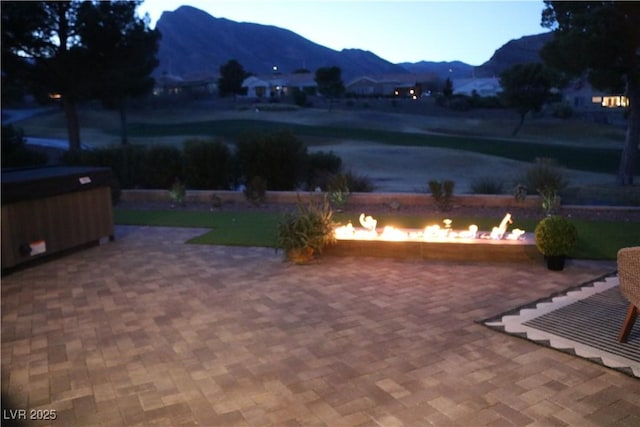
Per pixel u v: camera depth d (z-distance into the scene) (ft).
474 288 19.85
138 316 17.87
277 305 18.57
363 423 11.17
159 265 24.16
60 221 25.70
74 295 20.25
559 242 21.31
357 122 150.51
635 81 46.62
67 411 11.98
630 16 42.04
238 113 174.29
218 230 31.12
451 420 11.18
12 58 58.23
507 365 13.56
